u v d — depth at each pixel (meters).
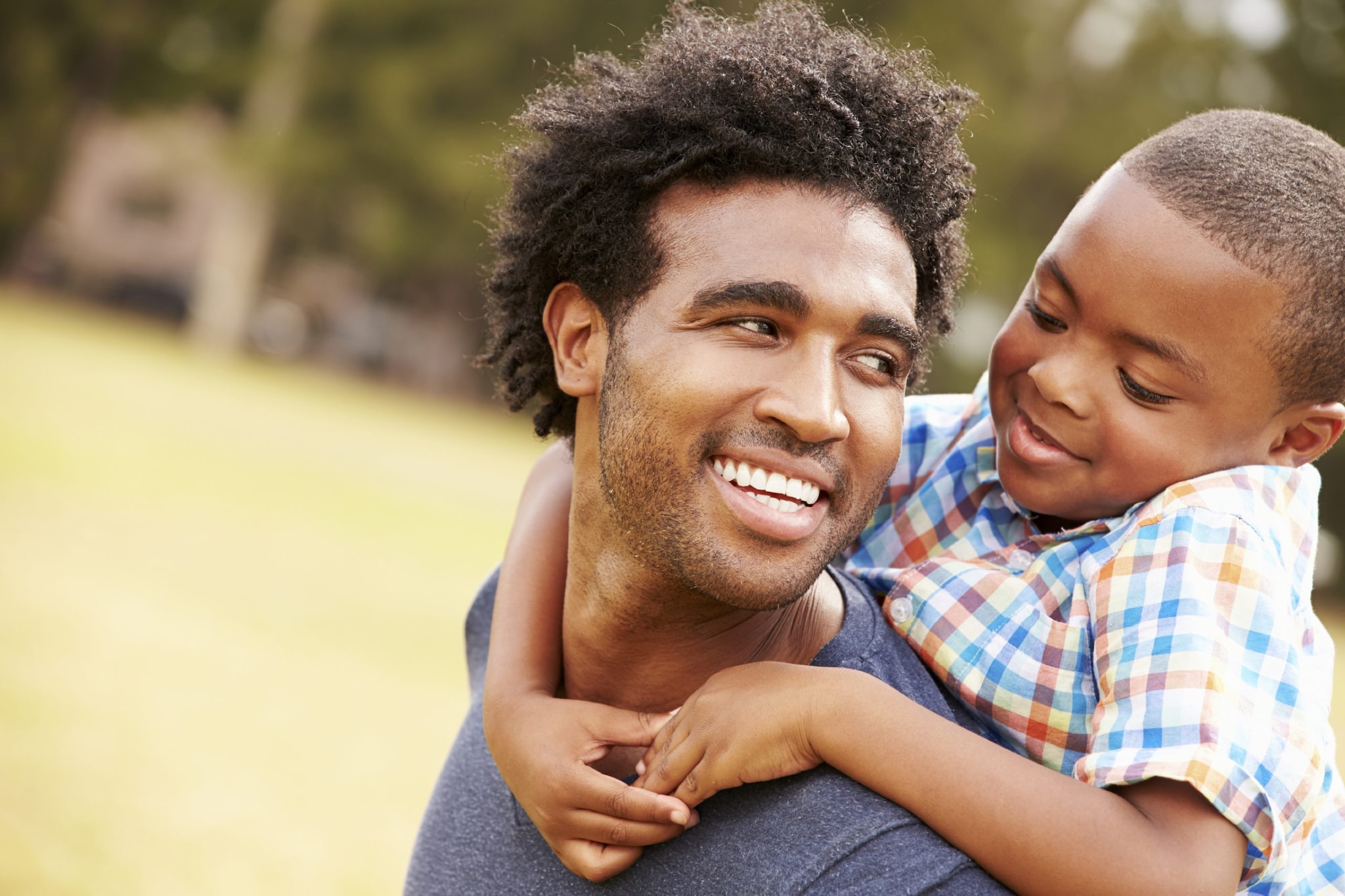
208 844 4.80
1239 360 2.06
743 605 1.62
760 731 1.63
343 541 11.68
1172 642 1.71
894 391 1.68
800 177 1.68
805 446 1.58
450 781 2.04
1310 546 2.02
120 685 6.65
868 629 1.88
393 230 36.44
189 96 37.38
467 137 34.59
